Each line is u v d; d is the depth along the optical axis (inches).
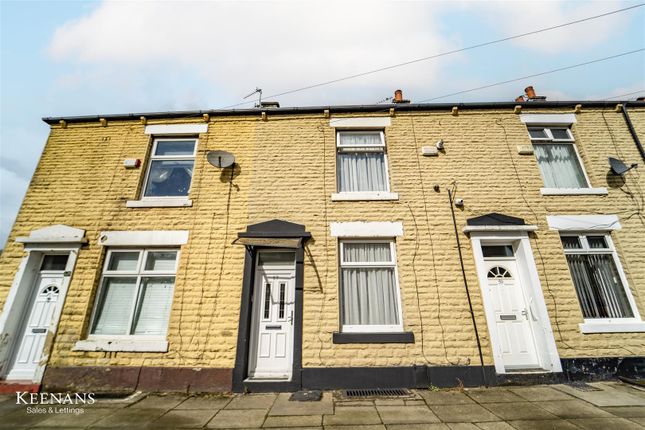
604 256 263.9
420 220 265.6
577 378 225.5
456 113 308.5
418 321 236.7
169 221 267.7
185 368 227.6
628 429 154.3
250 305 243.8
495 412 177.5
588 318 245.0
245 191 277.7
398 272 253.0
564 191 275.7
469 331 234.8
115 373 227.3
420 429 157.5
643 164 288.0
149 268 261.0
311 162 289.3
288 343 241.4
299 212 269.4
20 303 247.3
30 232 264.7
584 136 301.1
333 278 247.9
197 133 305.1
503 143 296.5
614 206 271.9
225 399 207.2
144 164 295.3
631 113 311.9
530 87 353.7
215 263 254.1
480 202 273.4
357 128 305.1
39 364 228.7
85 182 285.1
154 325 246.1
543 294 243.8
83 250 260.2
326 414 178.2
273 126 305.1
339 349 229.9
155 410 188.2
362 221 265.0
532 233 260.7
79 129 308.7
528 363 236.5
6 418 178.1
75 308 243.6
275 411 184.1
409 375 223.6
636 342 233.1
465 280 247.8
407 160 288.8
